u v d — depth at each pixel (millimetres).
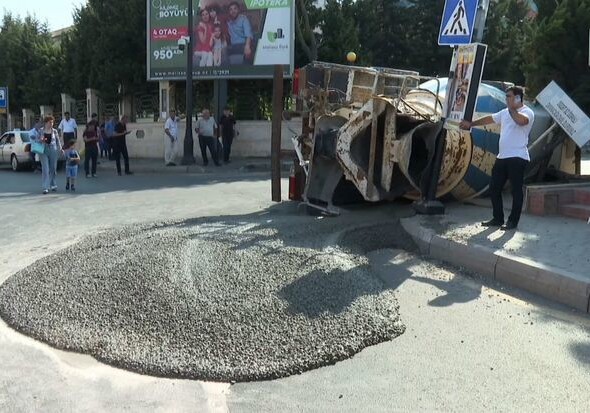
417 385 4047
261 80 24641
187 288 5523
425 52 31547
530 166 9906
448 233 7227
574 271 5609
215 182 15633
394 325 4961
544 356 4434
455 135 8742
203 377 4160
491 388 3980
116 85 25734
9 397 3926
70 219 10031
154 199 12297
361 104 9391
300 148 10117
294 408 3775
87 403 3842
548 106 8961
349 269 6121
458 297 5715
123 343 4629
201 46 22250
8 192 13852
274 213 9609
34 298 5562
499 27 31734
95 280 5859
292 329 4785
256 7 21500
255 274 5922
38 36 39500
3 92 27438
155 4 22609
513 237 6969
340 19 24766
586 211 7902
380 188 8727
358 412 3719
